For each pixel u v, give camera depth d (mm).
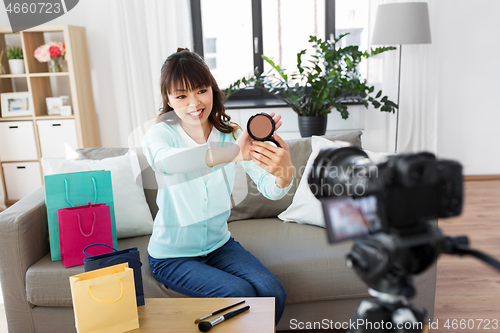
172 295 1483
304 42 3918
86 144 3553
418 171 400
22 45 3297
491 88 3779
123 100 3643
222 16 3867
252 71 3984
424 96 3641
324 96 3139
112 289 1064
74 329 1621
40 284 1566
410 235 429
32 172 3533
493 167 3898
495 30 3672
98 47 3646
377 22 3182
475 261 2342
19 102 3488
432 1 3508
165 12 3490
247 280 1402
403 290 449
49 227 1614
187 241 1467
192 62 1337
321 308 1635
